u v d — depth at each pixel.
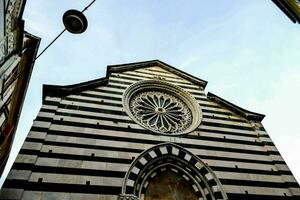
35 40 10.45
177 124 11.65
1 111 9.65
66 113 10.13
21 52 9.64
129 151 9.49
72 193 7.74
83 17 6.47
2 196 6.96
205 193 9.12
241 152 10.92
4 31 7.06
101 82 12.12
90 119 10.23
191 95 13.30
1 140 9.12
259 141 11.83
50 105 10.11
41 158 8.36
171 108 12.57
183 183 9.50
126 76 13.28
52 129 9.35
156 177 9.41
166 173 9.63
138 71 14.00
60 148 8.84
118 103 11.35
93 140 9.47
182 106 12.85
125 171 8.78
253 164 10.55
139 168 9.04
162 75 14.25
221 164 10.13
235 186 9.45
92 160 8.81
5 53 7.83
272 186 9.84
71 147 9.00
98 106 10.91
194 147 10.48
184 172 9.62
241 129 12.19
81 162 8.64
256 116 13.04
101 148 9.29
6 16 6.79
